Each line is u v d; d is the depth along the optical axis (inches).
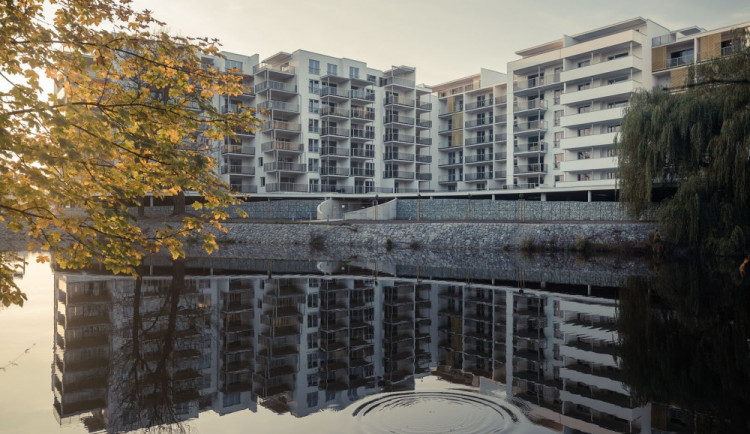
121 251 249.3
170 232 262.5
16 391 303.9
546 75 2386.8
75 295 645.9
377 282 812.6
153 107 238.8
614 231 1250.0
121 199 237.5
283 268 995.3
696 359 373.4
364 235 1565.0
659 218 1058.1
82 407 281.4
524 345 427.5
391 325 514.0
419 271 955.3
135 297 635.5
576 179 2194.9
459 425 242.8
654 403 283.9
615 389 308.2
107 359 371.9
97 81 243.6
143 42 247.3
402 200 1940.2
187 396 300.5
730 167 935.7
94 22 239.5
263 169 2608.3
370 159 2851.9
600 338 446.3
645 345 418.6
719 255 1005.8
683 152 1013.8
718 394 298.7
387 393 296.2
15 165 208.2
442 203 1825.8
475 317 551.8
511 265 1042.7
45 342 413.7
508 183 2539.4
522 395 290.4
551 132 2396.7
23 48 204.4
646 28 2087.8
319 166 2674.7
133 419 265.3
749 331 460.1
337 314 567.5
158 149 227.5
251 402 289.7
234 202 257.6
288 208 2076.8
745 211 962.1
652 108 1074.1
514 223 1418.6
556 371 347.3
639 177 1098.1
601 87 2060.8
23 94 196.1
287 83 2679.6
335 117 2689.5
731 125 917.8
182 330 464.8
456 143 3065.9
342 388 311.7
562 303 624.4
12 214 219.1
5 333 442.3
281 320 530.9
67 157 211.9
